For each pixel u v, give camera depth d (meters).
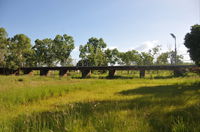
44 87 10.07
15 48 46.44
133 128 2.66
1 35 43.22
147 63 54.25
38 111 4.47
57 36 59.50
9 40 47.41
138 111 3.91
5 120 3.35
